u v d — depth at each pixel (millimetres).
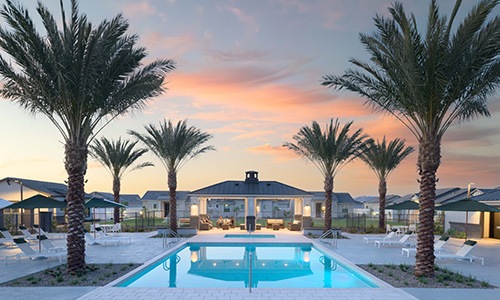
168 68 14047
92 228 26312
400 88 12078
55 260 14305
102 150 29047
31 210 28422
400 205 23781
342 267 14859
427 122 11914
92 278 11164
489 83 11609
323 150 24375
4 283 10453
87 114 12562
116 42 12828
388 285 10406
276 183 31609
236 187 30672
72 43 11680
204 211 30844
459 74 11070
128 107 13828
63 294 9266
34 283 10461
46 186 35969
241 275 13469
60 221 33906
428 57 10766
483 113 12891
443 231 28766
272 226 30812
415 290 9953
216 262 16172
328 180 25234
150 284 11727
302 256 17859
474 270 12758
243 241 21234
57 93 11906
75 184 12102
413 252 17000
